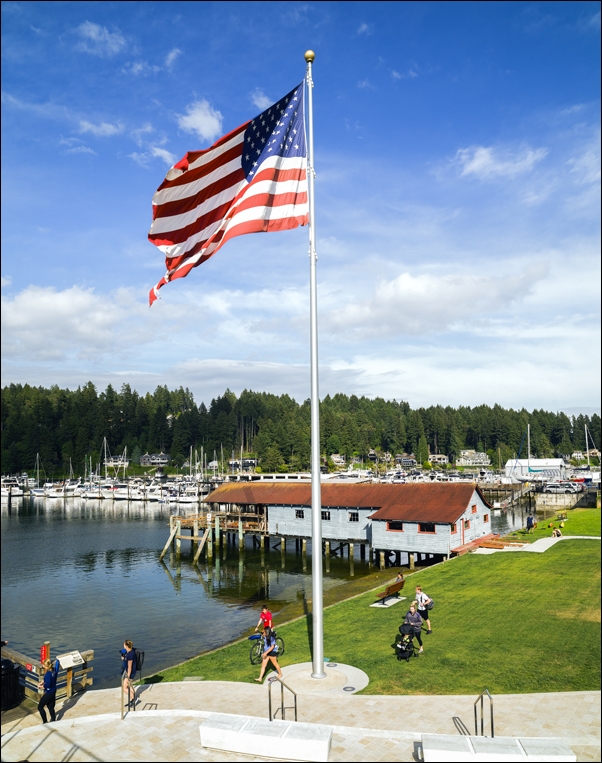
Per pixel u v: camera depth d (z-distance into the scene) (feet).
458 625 83.61
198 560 213.87
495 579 114.73
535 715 50.85
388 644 76.74
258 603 145.69
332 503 194.59
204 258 69.92
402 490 188.03
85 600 154.40
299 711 54.34
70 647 114.32
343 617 94.79
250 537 269.44
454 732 48.24
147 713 54.13
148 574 190.70
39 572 195.93
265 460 640.58
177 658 104.58
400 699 56.44
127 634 122.01
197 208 71.36
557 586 104.01
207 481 540.93
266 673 68.33
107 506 466.29
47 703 57.67
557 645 71.41
